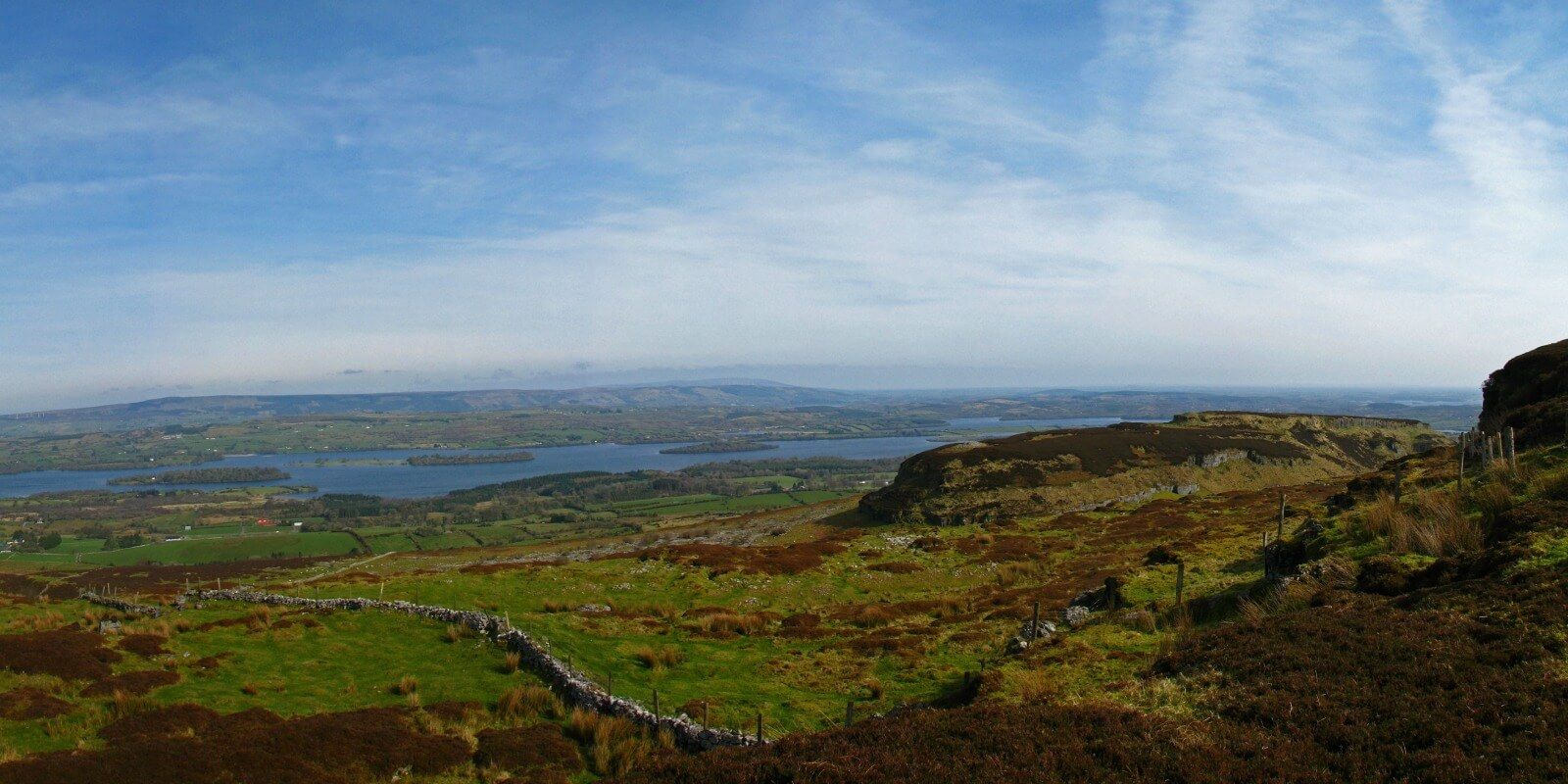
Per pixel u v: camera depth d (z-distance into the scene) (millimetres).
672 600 46562
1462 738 13758
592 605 43062
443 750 23516
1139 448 123312
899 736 17406
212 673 29328
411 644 34000
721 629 38344
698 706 26094
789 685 29141
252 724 24109
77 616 39031
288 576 102500
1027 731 16812
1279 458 126750
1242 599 26984
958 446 126688
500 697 27750
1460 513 27078
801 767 16312
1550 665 15430
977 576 53156
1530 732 13422
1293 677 17422
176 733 23469
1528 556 20797
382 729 24219
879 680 28688
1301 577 26469
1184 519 69688
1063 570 50656
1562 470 27141
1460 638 17516
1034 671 22906
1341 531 30031
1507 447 37344
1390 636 18344
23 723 23406
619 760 23016
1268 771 13992
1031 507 104188
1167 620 27922
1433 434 152750
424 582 47531
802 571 54844
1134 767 14688
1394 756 13711
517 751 23594
